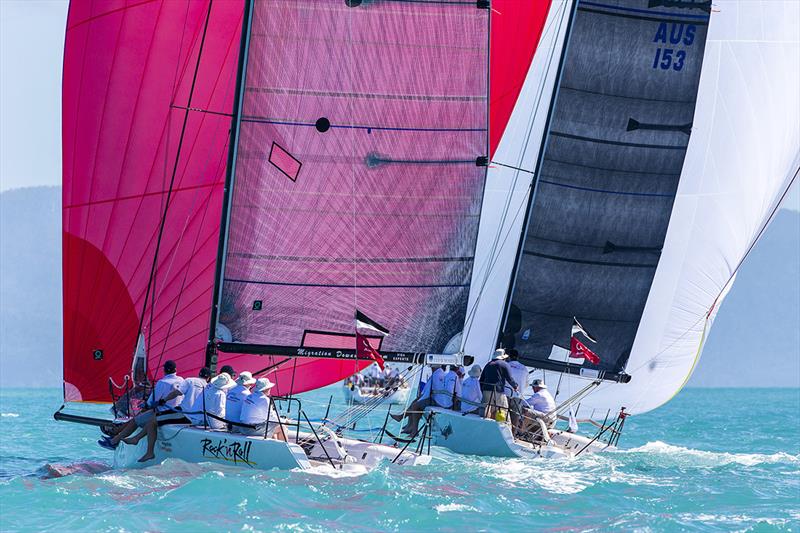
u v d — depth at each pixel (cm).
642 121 7944
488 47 6438
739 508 5434
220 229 6150
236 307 6203
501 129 8612
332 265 6341
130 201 6700
